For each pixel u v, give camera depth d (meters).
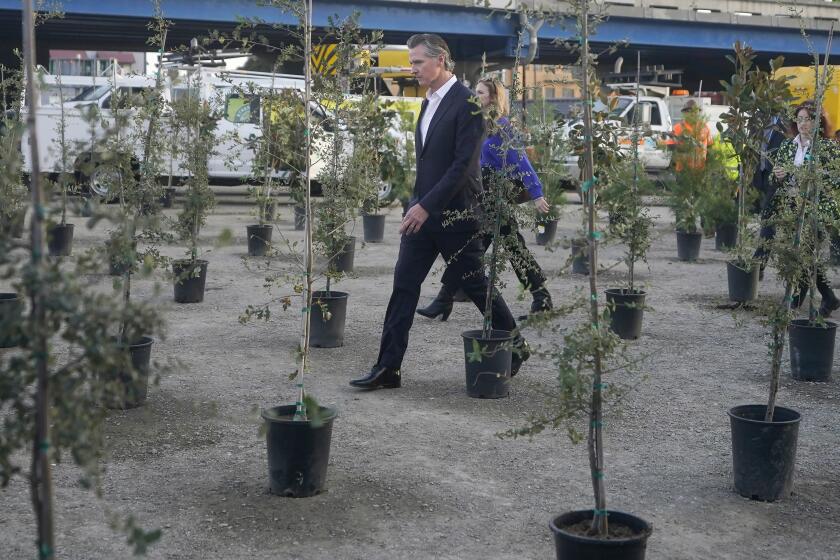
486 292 6.40
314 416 2.97
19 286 2.38
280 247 14.03
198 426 5.50
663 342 8.22
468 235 6.25
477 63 43.12
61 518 4.13
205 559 3.73
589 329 3.53
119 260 3.26
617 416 5.91
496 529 4.11
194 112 10.52
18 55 11.53
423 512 4.28
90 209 2.56
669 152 14.22
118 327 5.64
